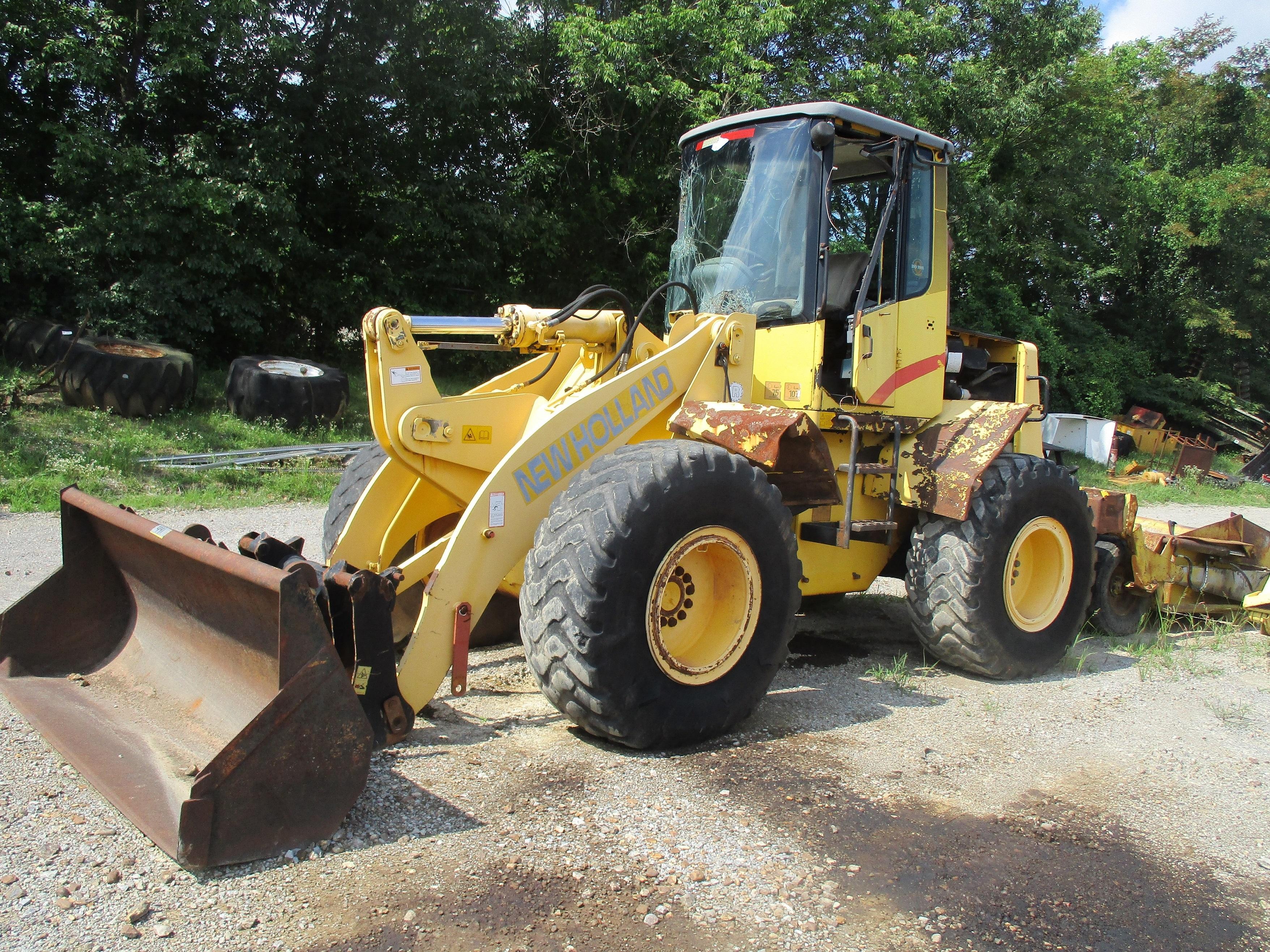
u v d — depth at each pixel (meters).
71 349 11.41
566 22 16.88
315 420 12.28
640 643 3.47
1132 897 2.77
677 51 17.50
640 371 4.20
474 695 4.16
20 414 10.96
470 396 4.21
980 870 2.88
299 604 2.71
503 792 3.20
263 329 15.28
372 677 3.19
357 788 2.82
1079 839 3.12
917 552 4.91
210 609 3.24
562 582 3.42
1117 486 18.11
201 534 3.55
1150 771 3.76
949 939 2.50
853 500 4.75
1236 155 29.86
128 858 2.64
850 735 3.98
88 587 3.77
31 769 3.17
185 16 13.62
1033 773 3.67
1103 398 23.67
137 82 14.52
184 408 12.00
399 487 4.52
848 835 3.05
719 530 3.71
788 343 4.68
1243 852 3.10
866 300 4.80
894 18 19.59
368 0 15.11
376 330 3.89
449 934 2.37
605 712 3.44
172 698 3.34
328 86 15.09
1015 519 4.84
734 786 3.37
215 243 13.73
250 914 2.41
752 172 4.95
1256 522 14.90
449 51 15.88
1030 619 5.08
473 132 17.12
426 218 15.96
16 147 13.66
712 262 5.08
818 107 4.68
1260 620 6.13
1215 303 27.19
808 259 4.62
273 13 14.45
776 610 3.93
